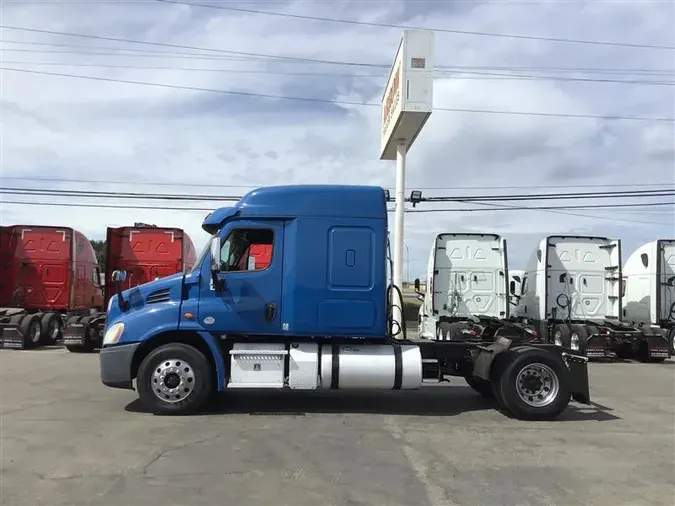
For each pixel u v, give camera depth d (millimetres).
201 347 8602
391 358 8594
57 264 18797
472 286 18469
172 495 5012
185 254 20062
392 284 9102
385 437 7164
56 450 6340
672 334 18594
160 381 8195
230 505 4805
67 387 10508
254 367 8477
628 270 20672
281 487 5262
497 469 5930
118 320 8516
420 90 14789
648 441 7199
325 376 8477
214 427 7500
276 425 7703
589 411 9180
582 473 5844
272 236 8547
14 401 9164
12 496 4945
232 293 8438
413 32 14844
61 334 19344
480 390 10047
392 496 5086
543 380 8406
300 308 8422
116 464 5867
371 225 8578
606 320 18547
